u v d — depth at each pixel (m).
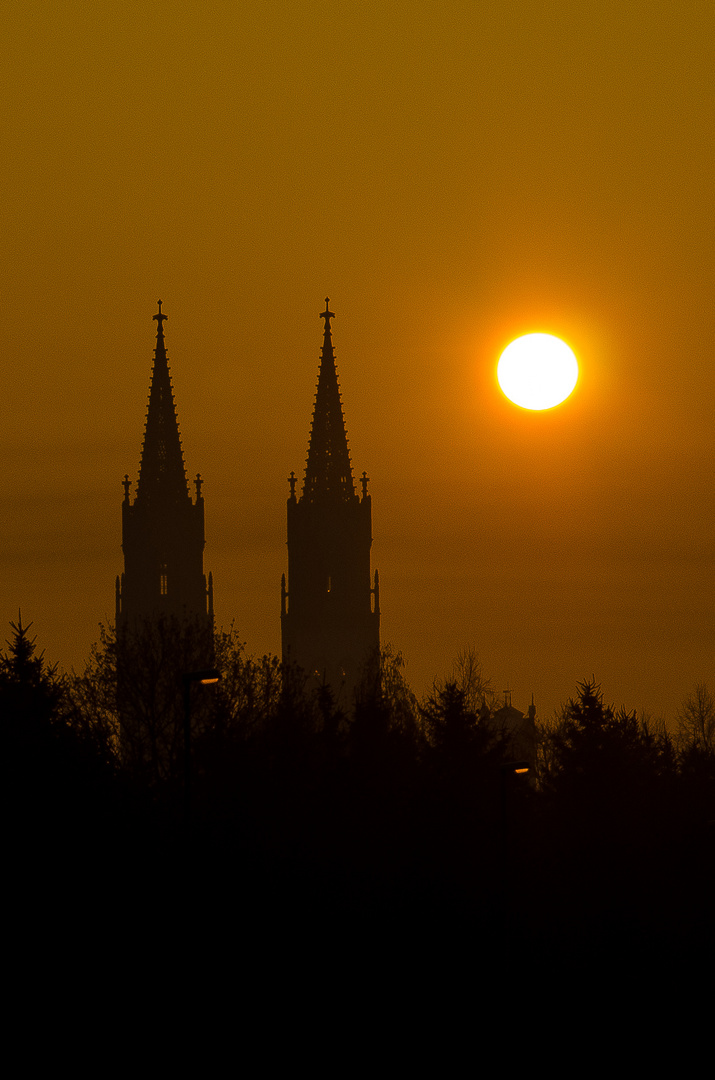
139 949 180.38
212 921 195.25
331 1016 189.12
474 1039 183.50
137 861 195.12
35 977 174.12
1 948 179.75
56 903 188.25
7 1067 147.88
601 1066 170.25
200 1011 171.50
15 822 199.12
